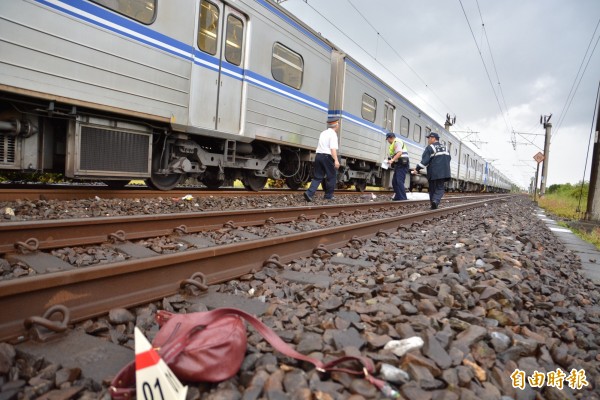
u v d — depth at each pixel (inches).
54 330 72.2
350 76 446.0
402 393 60.2
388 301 99.2
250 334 79.4
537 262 159.2
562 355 79.2
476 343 77.6
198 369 60.1
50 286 78.9
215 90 272.1
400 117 610.9
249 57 296.2
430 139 372.2
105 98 203.5
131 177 232.7
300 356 66.8
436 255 158.6
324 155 341.7
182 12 241.3
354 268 143.4
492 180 1740.9
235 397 57.6
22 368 66.5
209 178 351.6
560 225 402.9
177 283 105.0
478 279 121.1
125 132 225.9
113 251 136.7
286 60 339.9
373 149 524.4
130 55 213.8
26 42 171.3
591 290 144.3
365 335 79.7
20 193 202.2
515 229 268.5
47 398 56.7
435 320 85.2
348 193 513.7
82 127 203.9
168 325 66.4
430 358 69.1
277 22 322.3
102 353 70.5
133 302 93.4
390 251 173.8
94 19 195.8
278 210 235.1
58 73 183.3
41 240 131.9
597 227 350.3
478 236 219.6
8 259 116.6
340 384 62.3
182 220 179.6
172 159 267.0
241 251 127.3
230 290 113.5
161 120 234.4
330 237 179.2
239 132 295.7
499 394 64.7
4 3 163.8
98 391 61.5
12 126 187.2
